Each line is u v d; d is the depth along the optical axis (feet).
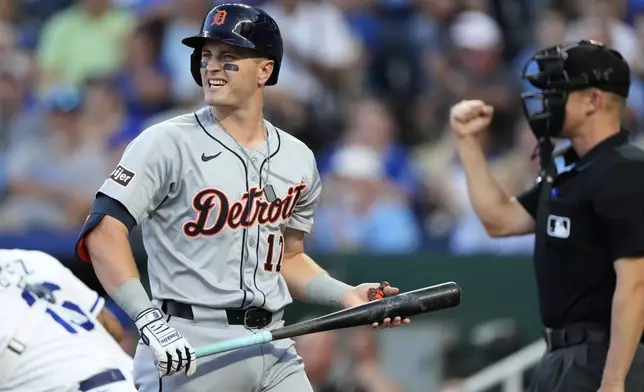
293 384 54.70
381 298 56.08
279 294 54.75
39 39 135.44
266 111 123.85
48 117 119.03
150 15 135.13
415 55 138.72
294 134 123.85
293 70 132.05
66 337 62.49
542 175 67.36
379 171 119.34
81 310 64.54
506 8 145.18
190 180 52.65
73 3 141.38
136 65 127.75
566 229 62.80
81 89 125.80
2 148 118.32
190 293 52.80
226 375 52.90
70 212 114.32
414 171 122.83
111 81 127.03
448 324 99.45
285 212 54.95
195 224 52.65
